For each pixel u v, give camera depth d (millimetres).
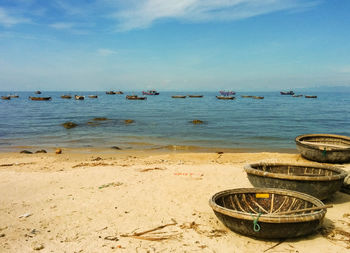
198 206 7910
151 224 6699
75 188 9586
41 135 24641
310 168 9594
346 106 68875
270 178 7914
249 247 5605
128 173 11656
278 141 21969
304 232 5719
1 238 5961
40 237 6023
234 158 15328
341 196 8797
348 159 13391
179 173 11625
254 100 106125
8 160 14906
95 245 5676
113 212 7434
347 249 5504
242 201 7391
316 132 26547
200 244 5727
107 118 36969
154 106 66188
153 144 20594
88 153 17281
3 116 40938
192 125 31234
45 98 98812
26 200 8391
